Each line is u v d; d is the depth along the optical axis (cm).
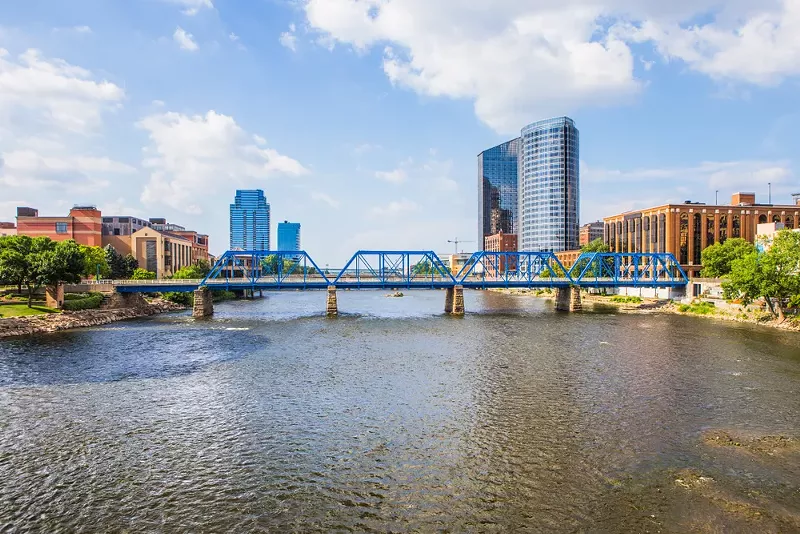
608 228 18825
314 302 16338
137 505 2591
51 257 9088
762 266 8800
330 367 5591
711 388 4631
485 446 3281
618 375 5147
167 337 7788
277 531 2348
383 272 12106
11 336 7669
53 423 3769
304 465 3030
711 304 11169
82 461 3108
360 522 2411
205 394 4519
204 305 11000
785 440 3362
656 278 13150
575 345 6988
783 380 4916
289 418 3859
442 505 2555
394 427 3644
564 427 3619
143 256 16512
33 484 2811
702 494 2639
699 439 3388
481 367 5556
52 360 5959
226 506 2573
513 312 12050
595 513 2466
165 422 3784
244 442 3394
